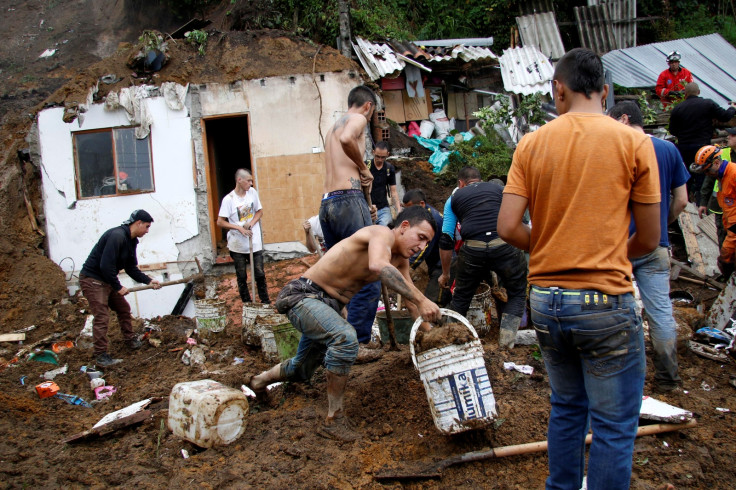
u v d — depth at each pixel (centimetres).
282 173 1022
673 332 462
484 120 1197
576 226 278
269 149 1022
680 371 520
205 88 1018
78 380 633
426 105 1277
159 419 485
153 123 1022
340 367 411
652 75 1237
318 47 1044
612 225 276
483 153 1148
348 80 1022
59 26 1852
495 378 489
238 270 834
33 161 1038
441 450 396
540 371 500
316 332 417
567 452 302
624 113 468
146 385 595
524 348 563
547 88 1205
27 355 746
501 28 1541
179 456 422
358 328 516
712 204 760
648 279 467
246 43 1044
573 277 279
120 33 1780
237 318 862
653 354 532
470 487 363
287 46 1040
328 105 1020
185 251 1023
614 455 274
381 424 431
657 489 354
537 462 380
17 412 533
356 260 417
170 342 743
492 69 1318
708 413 444
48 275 991
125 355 712
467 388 384
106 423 475
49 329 894
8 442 473
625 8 1533
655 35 1644
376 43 1282
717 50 1344
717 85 1215
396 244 412
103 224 1030
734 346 541
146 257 1020
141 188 1032
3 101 1559
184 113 1020
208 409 415
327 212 495
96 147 1032
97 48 1762
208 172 1041
